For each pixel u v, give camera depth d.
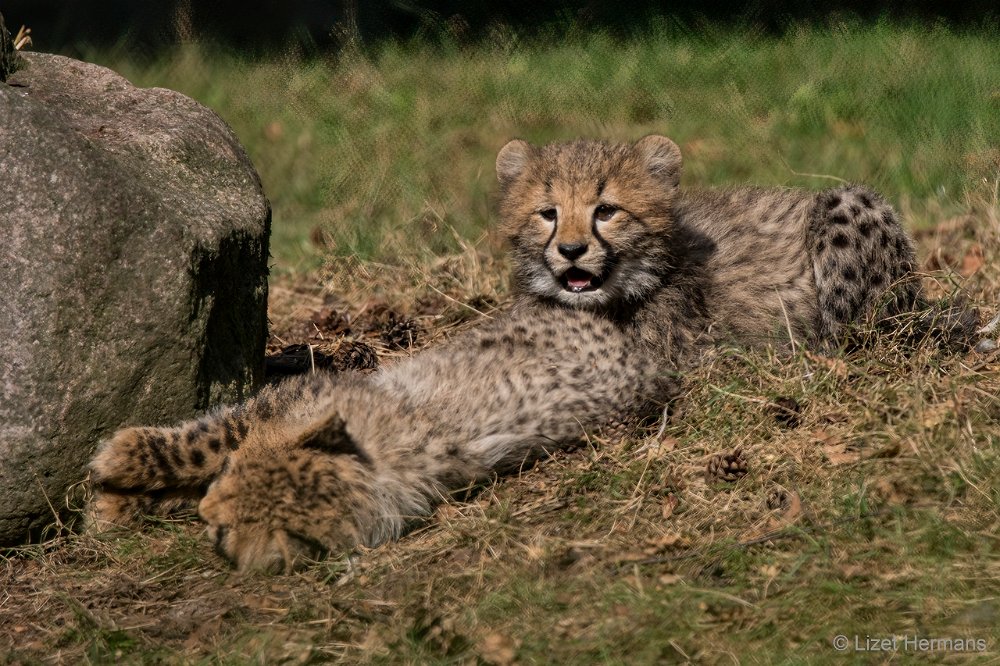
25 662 7.66
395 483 8.98
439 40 29.02
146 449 8.52
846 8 29.23
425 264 15.32
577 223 10.84
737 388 10.50
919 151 18.95
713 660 6.88
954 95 21.81
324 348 12.91
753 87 23.81
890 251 11.57
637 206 10.97
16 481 8.67
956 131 19.89
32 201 8.73
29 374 8.62
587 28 29.17
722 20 29.23
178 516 9.23
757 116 22.31
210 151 10.09
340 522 8.37
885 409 9.60
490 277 14.69
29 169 8.74
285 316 14.58
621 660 6.93
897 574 7.45
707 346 11.31
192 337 9.13
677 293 11.33
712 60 26.05
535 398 10.03
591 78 25.22
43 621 8.25
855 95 22.55
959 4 28.61
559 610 7.54
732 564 7.86
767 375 10.67
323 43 30.78
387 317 13.94
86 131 9.69
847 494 8.41
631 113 23.28
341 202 18.98
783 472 9.07
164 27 30.78
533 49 28.06
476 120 23.23
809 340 11.73
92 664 7.54
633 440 10.22
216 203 9.72
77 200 8.76
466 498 9.56
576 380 10.29
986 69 23.39
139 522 9.10
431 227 17.02
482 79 25.64
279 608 7.97
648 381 10.70
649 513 8.97
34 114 8.87
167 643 7.77
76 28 31.58
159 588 8.55
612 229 10.94
